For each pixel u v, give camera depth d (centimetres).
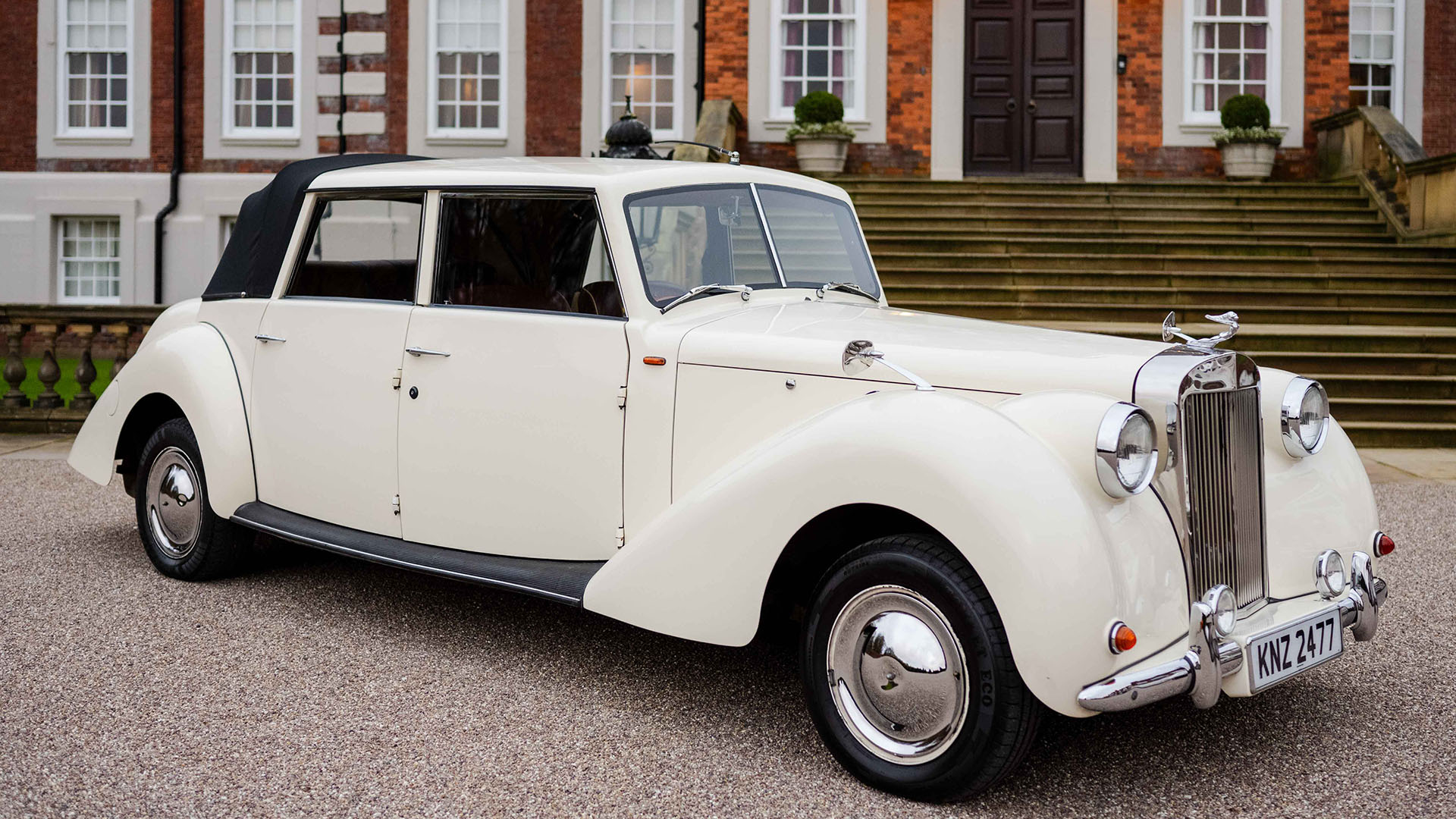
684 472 332
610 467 345
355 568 494
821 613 292
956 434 266
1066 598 249
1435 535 569
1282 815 273
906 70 1460
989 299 1121
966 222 1280
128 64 1639
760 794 282
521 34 1567
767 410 319
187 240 1622
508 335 364
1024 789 287
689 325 341
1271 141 1386
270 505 435
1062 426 273
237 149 1617
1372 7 1567
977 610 263
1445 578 491
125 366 483
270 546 525
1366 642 407
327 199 417
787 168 1477
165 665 367
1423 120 1567
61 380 1241
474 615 428
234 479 434
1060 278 1152
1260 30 1452
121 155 1641
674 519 309
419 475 384
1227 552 291
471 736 315
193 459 454
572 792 282
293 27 1609
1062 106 1470
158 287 1625
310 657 377
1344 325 1080
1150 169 1450
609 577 320
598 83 1562
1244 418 299
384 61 1587
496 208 371
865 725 287
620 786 286
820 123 1413
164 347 462
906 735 280
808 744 314
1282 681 288
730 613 297
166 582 466
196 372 443
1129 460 264
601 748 308
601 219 350
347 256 411
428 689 350
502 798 277
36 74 1644
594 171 365
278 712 329
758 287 380
